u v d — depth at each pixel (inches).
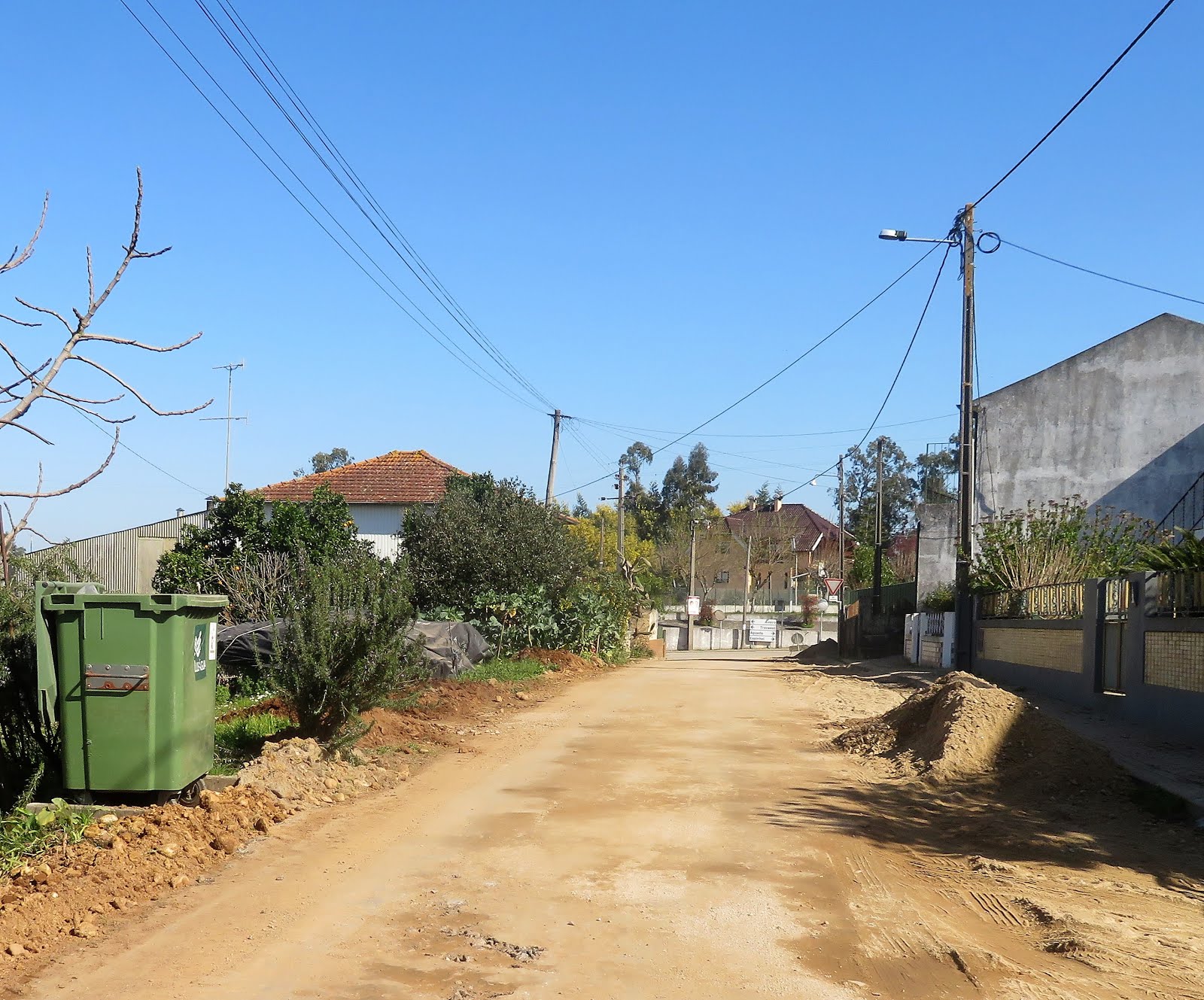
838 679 983.6
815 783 408.8
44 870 243.8
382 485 1403.8
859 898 256.2
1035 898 259.1
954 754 428.5
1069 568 840.9
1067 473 1199.6
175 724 309.0
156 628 307.1
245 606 810.2
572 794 371.6
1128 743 489.7
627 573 1710.1
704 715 631.8
